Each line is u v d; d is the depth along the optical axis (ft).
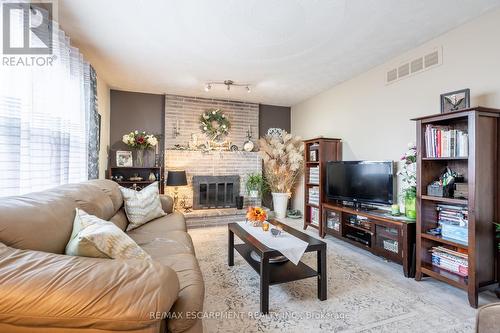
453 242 6.82
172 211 10.56
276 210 16.38
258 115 17.51
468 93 7.12
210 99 16.34
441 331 5.30
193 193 15.44
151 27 7.96
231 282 7.41
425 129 7.73
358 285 7.30
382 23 7.72
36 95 6.23
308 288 7.13
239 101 17.01
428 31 8.20
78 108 8.49
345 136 12.93
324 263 6.47
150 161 15.20
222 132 16.52
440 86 8.46
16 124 5.53
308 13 7.21
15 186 5.49
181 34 8.38
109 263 3.04
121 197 8.26
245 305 6.23
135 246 4.09
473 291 6.20
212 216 14.29
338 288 7.11
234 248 8.64
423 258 7.61
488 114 6.48
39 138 6.34
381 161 9.87
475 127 6.23
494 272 6.61
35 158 6.25
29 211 3.61
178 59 10.34
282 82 13.15
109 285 2.71
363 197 10.44
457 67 7.97
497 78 7.01
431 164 7.79
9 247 2.97
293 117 18.07
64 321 2.49
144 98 15.14
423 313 5.93
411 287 7.22
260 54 9.86
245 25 7.82
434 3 6.80
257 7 6.97
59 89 7.11
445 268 7.32
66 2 6.68
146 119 15.17
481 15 7.34
